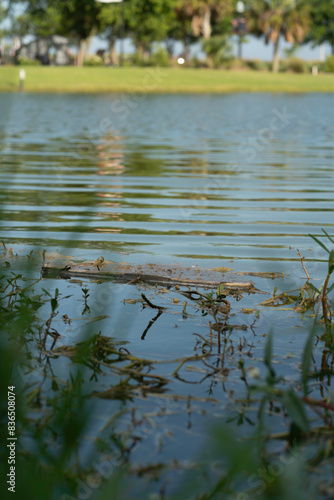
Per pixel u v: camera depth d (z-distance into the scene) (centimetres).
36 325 424
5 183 1108
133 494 248
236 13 10169
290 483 203
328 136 2127
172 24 9850
